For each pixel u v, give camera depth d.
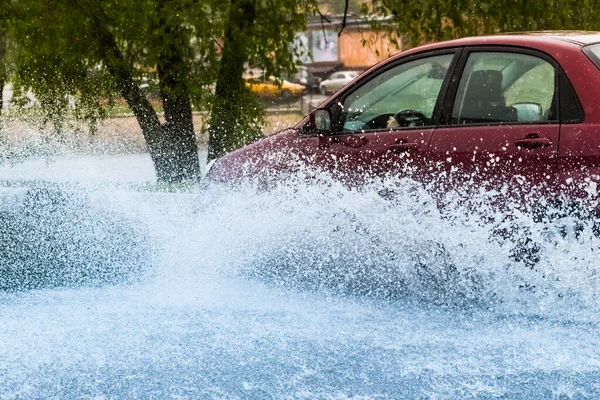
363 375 6.42
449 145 8.45
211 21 21.50
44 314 8.55
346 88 9.59
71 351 7.22
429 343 7.20
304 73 75.81
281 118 45.78
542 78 8.08
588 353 6.78
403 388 6.12
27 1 21.00
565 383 6.12
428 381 6.25
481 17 21.94
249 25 21.86
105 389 6.26
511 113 8.20
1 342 7.57
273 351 7.08
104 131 29.12
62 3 20.92
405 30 22.58
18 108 23.70
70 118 23.48
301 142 9.63
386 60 9.40
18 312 8.67
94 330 7.88
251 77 22.48
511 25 21.67
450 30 22.30
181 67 21.58
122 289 9.60
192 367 6.71
